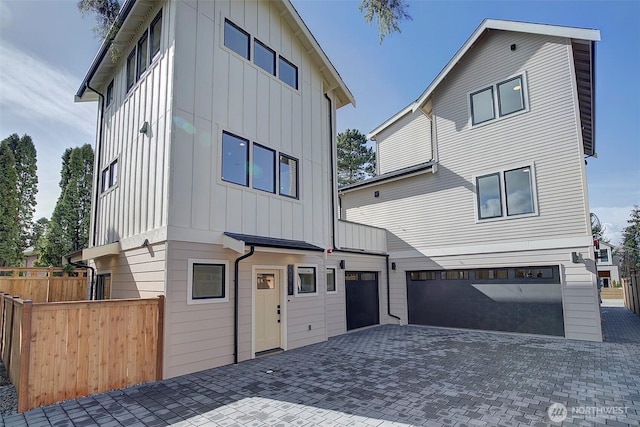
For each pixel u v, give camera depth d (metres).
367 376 6.23
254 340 7.71
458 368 6.72
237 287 7.49
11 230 18.44
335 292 11.00
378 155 17.64
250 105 8.42
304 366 6.95
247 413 4.60
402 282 13.05
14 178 18.89
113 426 4.26
